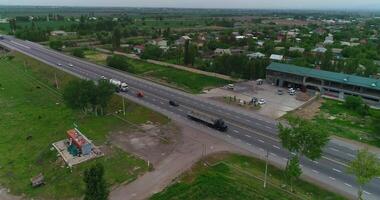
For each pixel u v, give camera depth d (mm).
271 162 68875
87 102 91500
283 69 133000
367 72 151500
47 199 58125
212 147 75000
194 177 62281
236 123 90625
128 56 190750
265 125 89938
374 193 58969
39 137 83500
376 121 92438
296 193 57844
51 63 157625
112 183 60344
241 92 123875
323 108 108000
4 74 147500
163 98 111188
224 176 62188
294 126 59625
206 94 119375
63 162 68562
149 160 68625
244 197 55844
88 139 77938
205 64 163750
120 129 85625
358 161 51719
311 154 56438
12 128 89500
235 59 149875
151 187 59219
